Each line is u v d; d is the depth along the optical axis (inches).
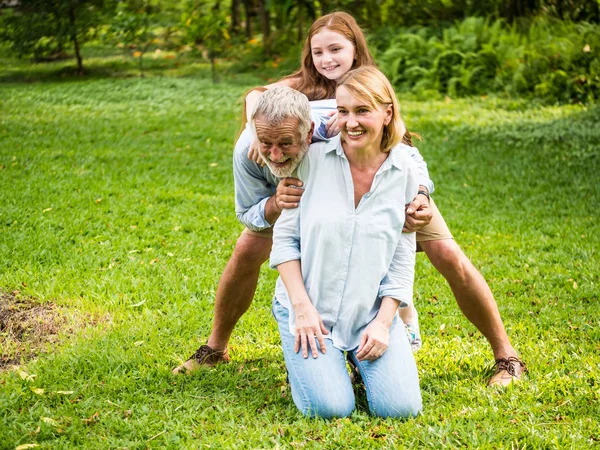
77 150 334.6
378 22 596.7
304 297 124.9
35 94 482.3
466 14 578.6
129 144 353.7
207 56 626.5
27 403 132.5
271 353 157.6
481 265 215.3
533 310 181.9
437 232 136.2
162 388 138.0
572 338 163.9
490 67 484.4
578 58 453.7
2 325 169.9
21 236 218.8
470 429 121.2
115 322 171.0
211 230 238.5
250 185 133.0
